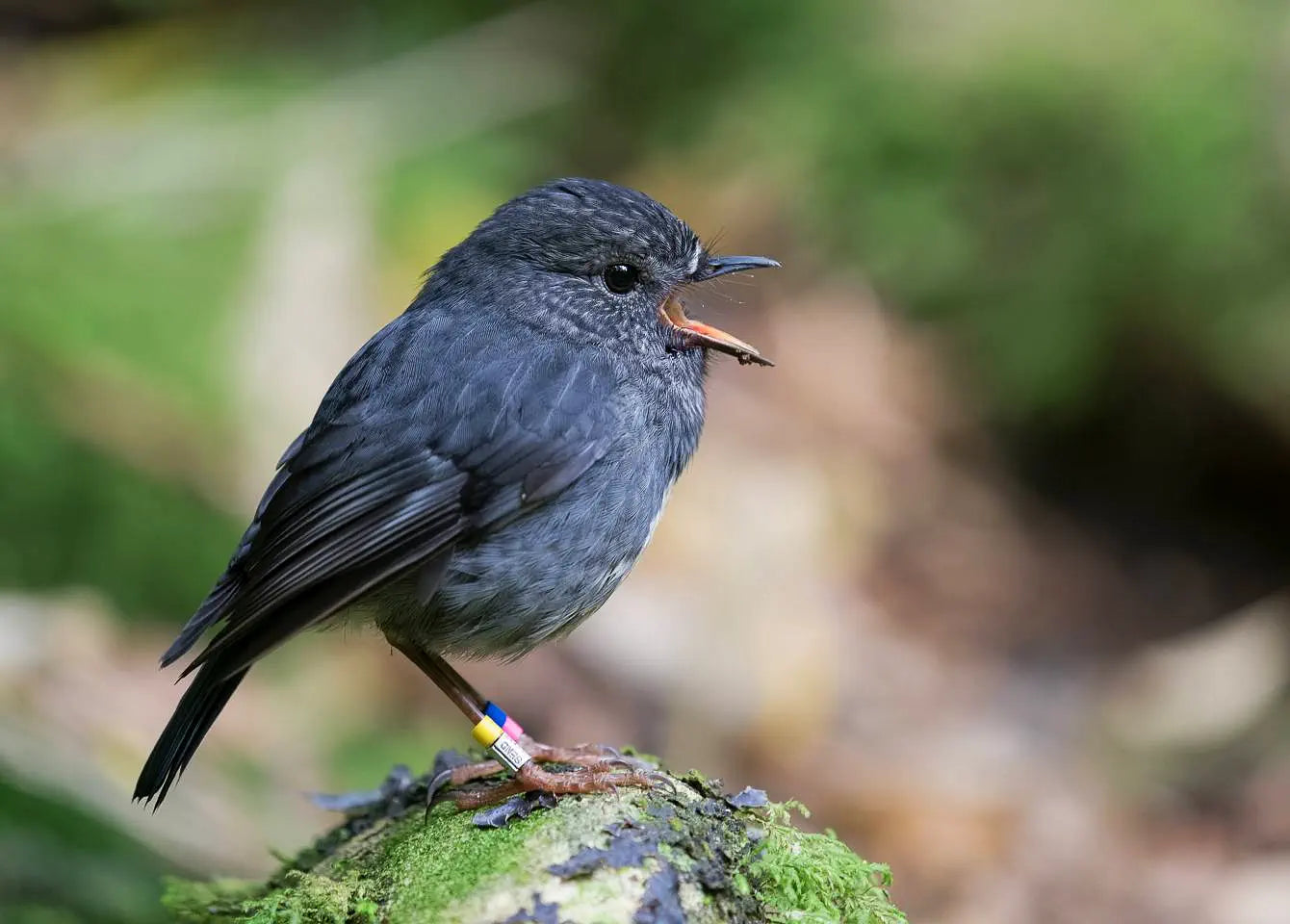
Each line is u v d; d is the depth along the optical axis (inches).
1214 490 589.9
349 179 574.2
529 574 265.9
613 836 215.3
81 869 308.0
